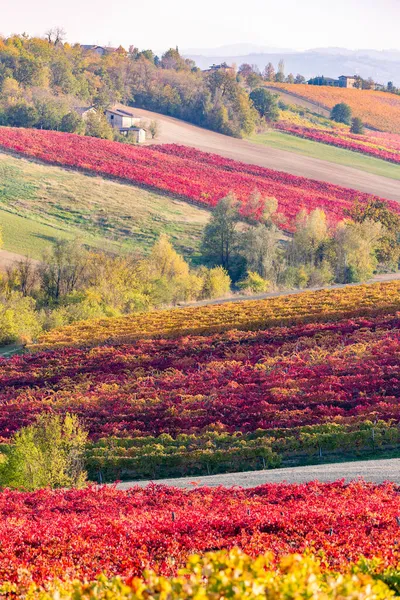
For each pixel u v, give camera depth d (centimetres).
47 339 12825
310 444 7312
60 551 3584
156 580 1512
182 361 10850
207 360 10844
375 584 1659
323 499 4969
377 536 3656
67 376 10694
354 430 7475
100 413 8744
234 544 3600
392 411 7888
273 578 1547
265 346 11206
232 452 7212
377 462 6606
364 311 12694
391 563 2617
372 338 11088
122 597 1524
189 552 3509
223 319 13025
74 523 4291
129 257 17375
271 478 6247
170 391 9306
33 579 2941
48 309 15388
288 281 18850
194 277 17300
